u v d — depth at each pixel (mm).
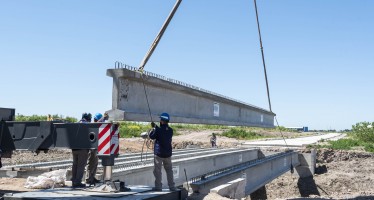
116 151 9117
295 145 38812
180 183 15594
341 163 36750
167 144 10031
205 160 18641
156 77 9898
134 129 49938
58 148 9250
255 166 21750
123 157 17703
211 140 37188
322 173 35312
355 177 33031
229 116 15469
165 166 10227
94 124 8953
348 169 35250
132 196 8711
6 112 9812
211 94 13305
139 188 10086
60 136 9273
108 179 9375
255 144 39375
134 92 9258
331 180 32906
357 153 37500
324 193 31891
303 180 34406
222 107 14727
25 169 13492
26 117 42094
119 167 13203
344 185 32219
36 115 43000
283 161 29906
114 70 8539
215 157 20172
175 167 15211
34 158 21812
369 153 37562
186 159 16547
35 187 11094
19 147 9555
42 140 9312
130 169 12508
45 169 13359
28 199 8266
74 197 8344
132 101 9172
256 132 65938
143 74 9266
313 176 34812
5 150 9664
